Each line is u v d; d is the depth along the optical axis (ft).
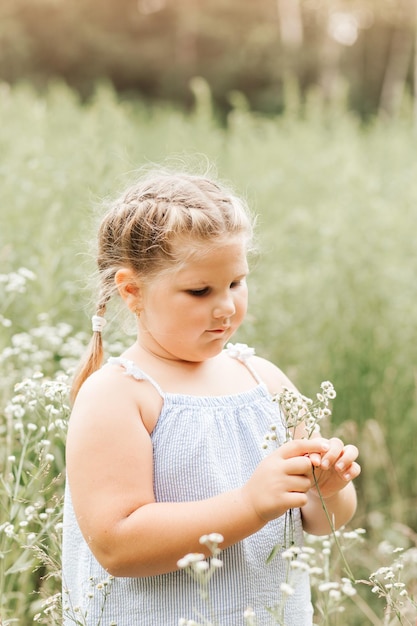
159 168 8.28
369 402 13.62
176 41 97.50
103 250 6.12
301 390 13.73
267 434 5.66
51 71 90.43
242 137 28.50
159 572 5.32
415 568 9.50
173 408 5.65
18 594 7.89
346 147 25.35
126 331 6.66
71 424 5.62
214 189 5.87
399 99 34.06
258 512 5.24
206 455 5.59
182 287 5.50
